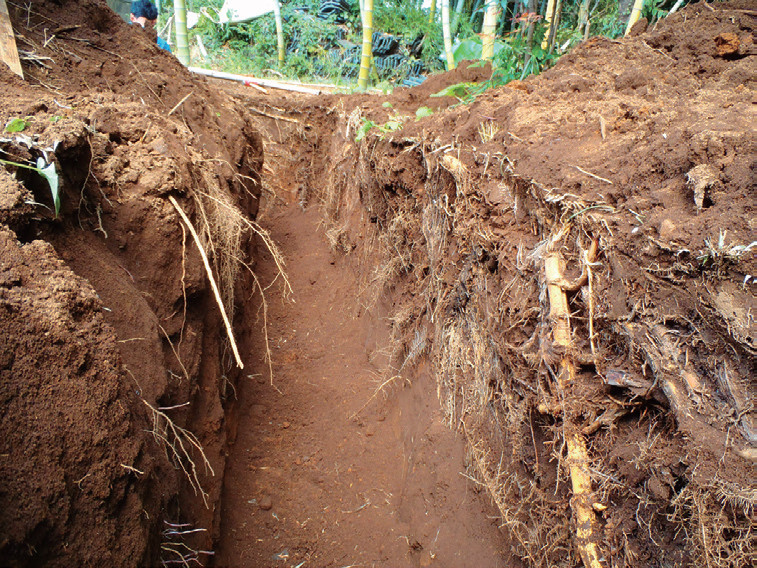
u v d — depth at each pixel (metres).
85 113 2.43
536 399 1.92
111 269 2.12
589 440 1.67
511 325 2.09
